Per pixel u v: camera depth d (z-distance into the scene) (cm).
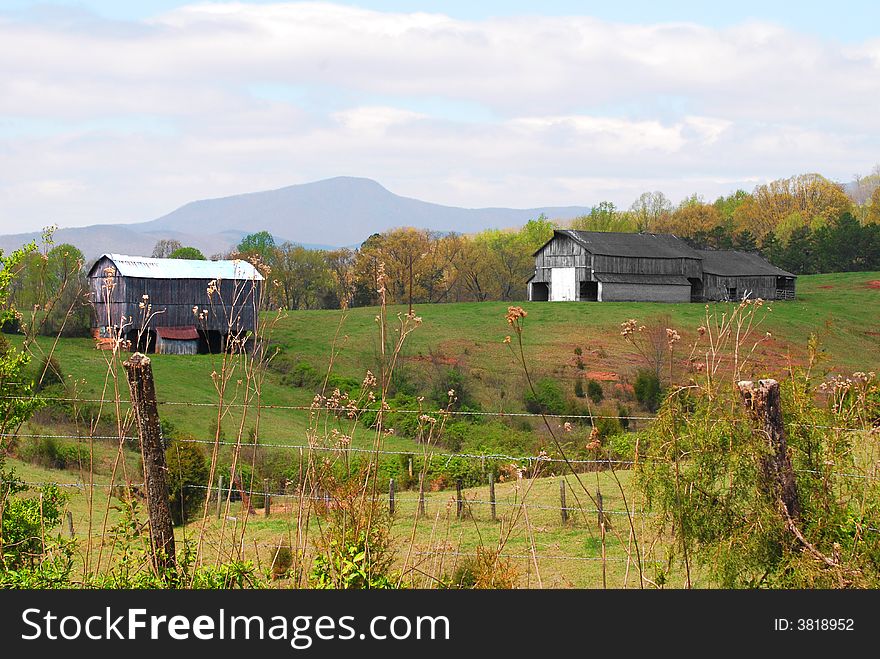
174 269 11238
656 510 1462
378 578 1370
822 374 1562
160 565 1377
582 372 10144
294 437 4866
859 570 1254
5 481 1956
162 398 8331
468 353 11256
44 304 1911
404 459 4262
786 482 1332
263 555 1614
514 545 2895
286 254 19000
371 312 14462
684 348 8669
